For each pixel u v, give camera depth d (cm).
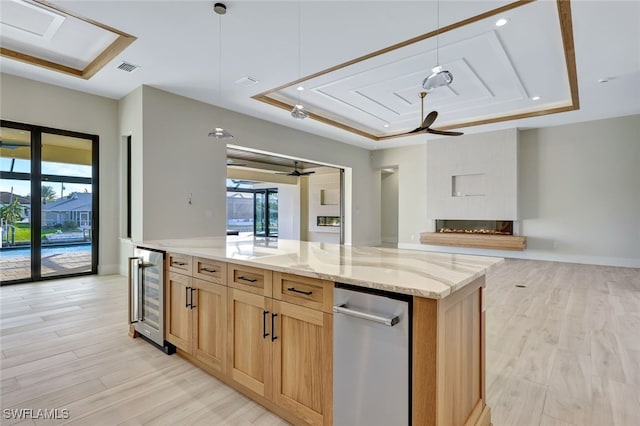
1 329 300
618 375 220
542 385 209
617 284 481
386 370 133
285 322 171
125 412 180
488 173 739
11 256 462
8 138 450
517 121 657
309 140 755
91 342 274
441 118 681
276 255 206
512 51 383
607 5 284
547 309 362
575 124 674
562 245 691
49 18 331
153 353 254
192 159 535
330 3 291
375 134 825
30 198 471
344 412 147
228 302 203
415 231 892
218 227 571
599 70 415
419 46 370
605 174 646
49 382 211
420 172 884
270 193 1304
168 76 450
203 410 183
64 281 484
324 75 457
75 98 501
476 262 179
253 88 493
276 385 175
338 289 148
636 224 620
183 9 300
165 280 254
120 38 363
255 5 294
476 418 159
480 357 169
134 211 495
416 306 125
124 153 538
